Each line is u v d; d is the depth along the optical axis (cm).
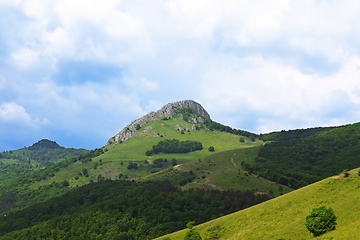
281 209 5944
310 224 3984
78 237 12231
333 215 3912
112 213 13950
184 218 13112
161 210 13850
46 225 13738
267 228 5262
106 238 11862
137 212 13975
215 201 14438
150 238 11531
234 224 6356
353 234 3334
